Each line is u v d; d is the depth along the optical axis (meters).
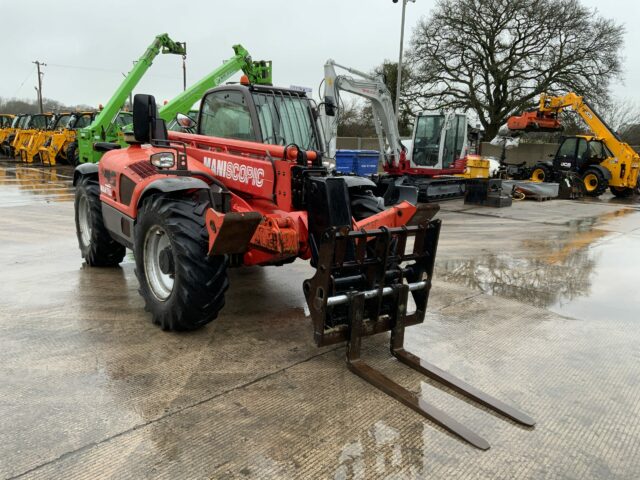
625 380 3.22
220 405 2.71
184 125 4.98
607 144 16.41
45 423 2.48
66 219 8.23
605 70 24.53
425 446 2.44
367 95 13.36
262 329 3.80
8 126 27.66
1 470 2.13
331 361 3.31
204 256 3.40
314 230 3.31
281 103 4.20
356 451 2.37
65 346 3.35
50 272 5.09
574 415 2.78
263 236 3.51
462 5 25.17
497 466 2.32
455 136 14.34
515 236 8.38
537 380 3.17
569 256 6.86
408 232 3.30
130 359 3.20
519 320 4.26
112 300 4.27
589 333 4.02
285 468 2.23
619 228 9.52
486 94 26.25
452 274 5.73
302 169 3.36
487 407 2.82
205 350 3.38
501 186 13.18
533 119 17.98
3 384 2.83
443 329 3.98
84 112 19.86
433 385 3.05
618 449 2.48
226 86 4.20
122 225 4.41
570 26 24.12
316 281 3.03
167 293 3.71
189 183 3.57
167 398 2.76
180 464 2.22
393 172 14.41
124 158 4.56
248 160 3.70
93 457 2.24
